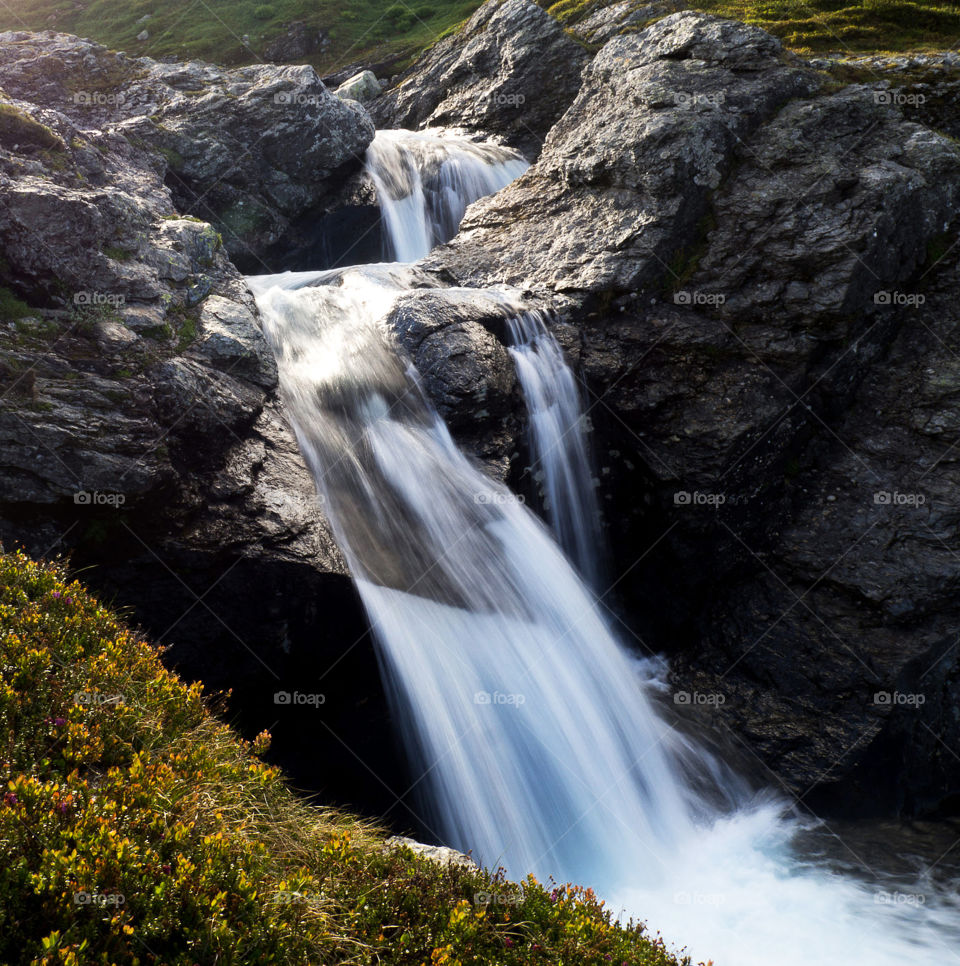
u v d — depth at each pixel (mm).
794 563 13234
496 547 11562
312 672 9594
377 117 28812
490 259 15992
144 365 9812
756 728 12125
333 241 21109
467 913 5328
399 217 21844
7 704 5691
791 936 8898
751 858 10383
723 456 13141
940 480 13016
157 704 6645
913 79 17047
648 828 10633
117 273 10648
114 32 41844
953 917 9242
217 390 10336
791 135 15133
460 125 25891
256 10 40969
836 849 10609
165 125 19078
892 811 11469
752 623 13102
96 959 4156
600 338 14195
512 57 24875
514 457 12742
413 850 6438
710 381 13695
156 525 8922
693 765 11602
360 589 9734
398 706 9672
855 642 12328
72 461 8430
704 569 13664
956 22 22453
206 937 4430
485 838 9641
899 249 14266
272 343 12672
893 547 12719
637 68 17281
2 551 7668
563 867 9828
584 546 13992
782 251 14039
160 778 5566
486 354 12430
